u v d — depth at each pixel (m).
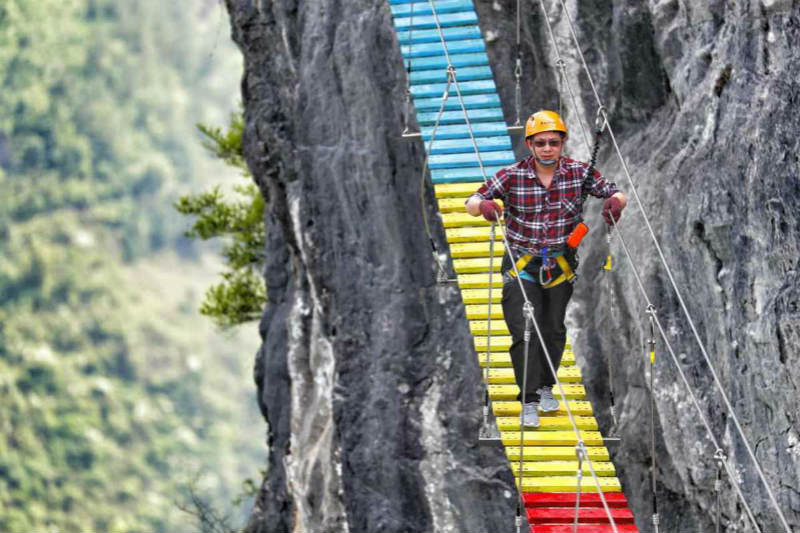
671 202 24.59
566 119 29.70
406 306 29.47
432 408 28.73
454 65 28.59
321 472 32.09
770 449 21.73
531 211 21.55
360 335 29.92
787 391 21.20
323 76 31.33
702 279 23.62
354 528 29.02
